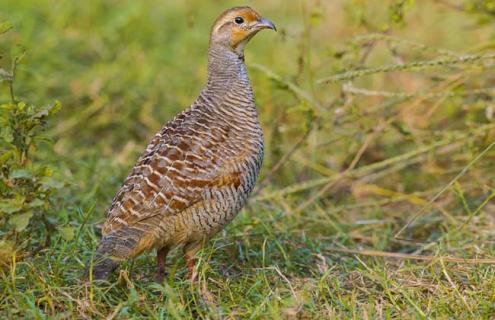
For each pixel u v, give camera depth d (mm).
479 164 14352
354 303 9836
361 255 12039
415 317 9594
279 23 22031
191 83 18578
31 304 9367
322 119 14570
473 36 19547
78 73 18141
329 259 11844
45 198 10359
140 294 10188
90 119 16797
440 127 15898
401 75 18141
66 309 9703
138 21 21125
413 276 10820
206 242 10852
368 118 15414
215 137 10344
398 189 15094
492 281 10328
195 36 20734
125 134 16766
